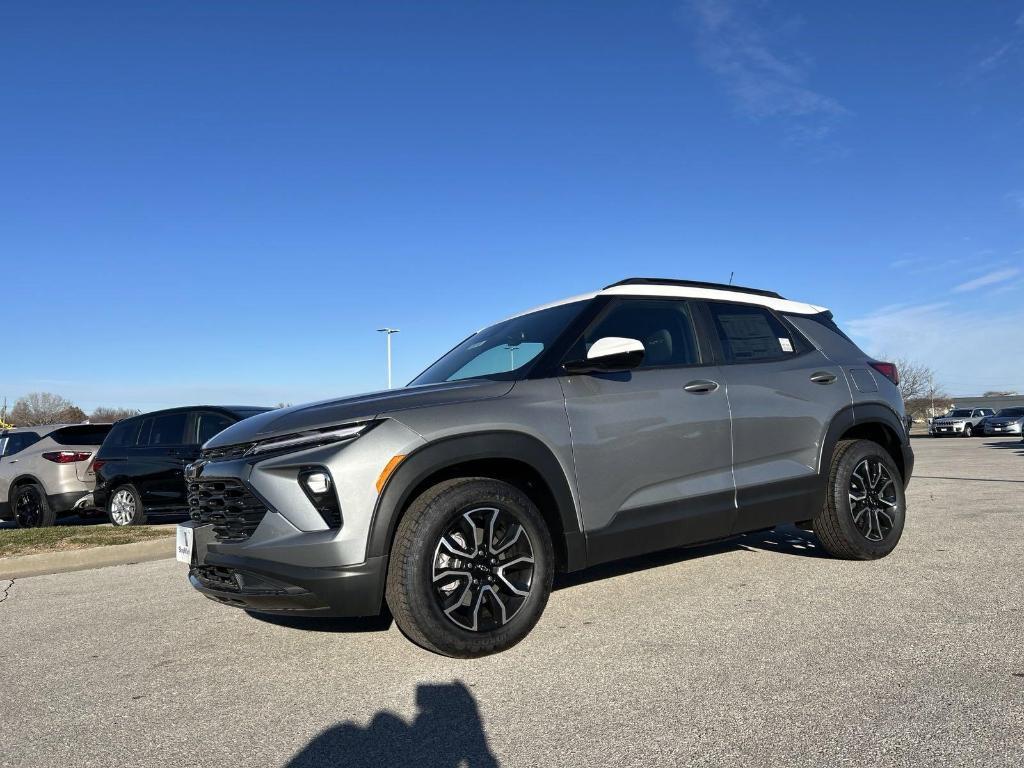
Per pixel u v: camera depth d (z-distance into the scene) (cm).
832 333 512
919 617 357
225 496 338
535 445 347
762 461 432
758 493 425
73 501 1002
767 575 452
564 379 374
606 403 377
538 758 234
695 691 279
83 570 661
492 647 327
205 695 307
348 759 241
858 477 475
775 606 385
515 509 338
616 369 364
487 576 332
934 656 304
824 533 473
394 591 315
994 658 300
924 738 233
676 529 392
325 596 308
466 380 375
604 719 259
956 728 239
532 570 342
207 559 341
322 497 314
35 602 525
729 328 455
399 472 315
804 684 281
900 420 506
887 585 418
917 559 480
